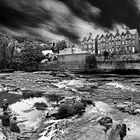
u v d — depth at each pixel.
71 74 67.12
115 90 39.44
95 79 55.69
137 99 29.91
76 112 19.61
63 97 29.16
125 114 20.81
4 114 17.30
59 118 19.06
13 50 115.31
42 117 19.73
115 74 67.44
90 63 80.75
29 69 95.06
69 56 100.44
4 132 15.19
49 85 46.66
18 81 54.16
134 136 15.42
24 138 14.75
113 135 15.28
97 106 23.12
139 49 115.94
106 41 120.31
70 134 15.19
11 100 27.61
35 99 28.56
